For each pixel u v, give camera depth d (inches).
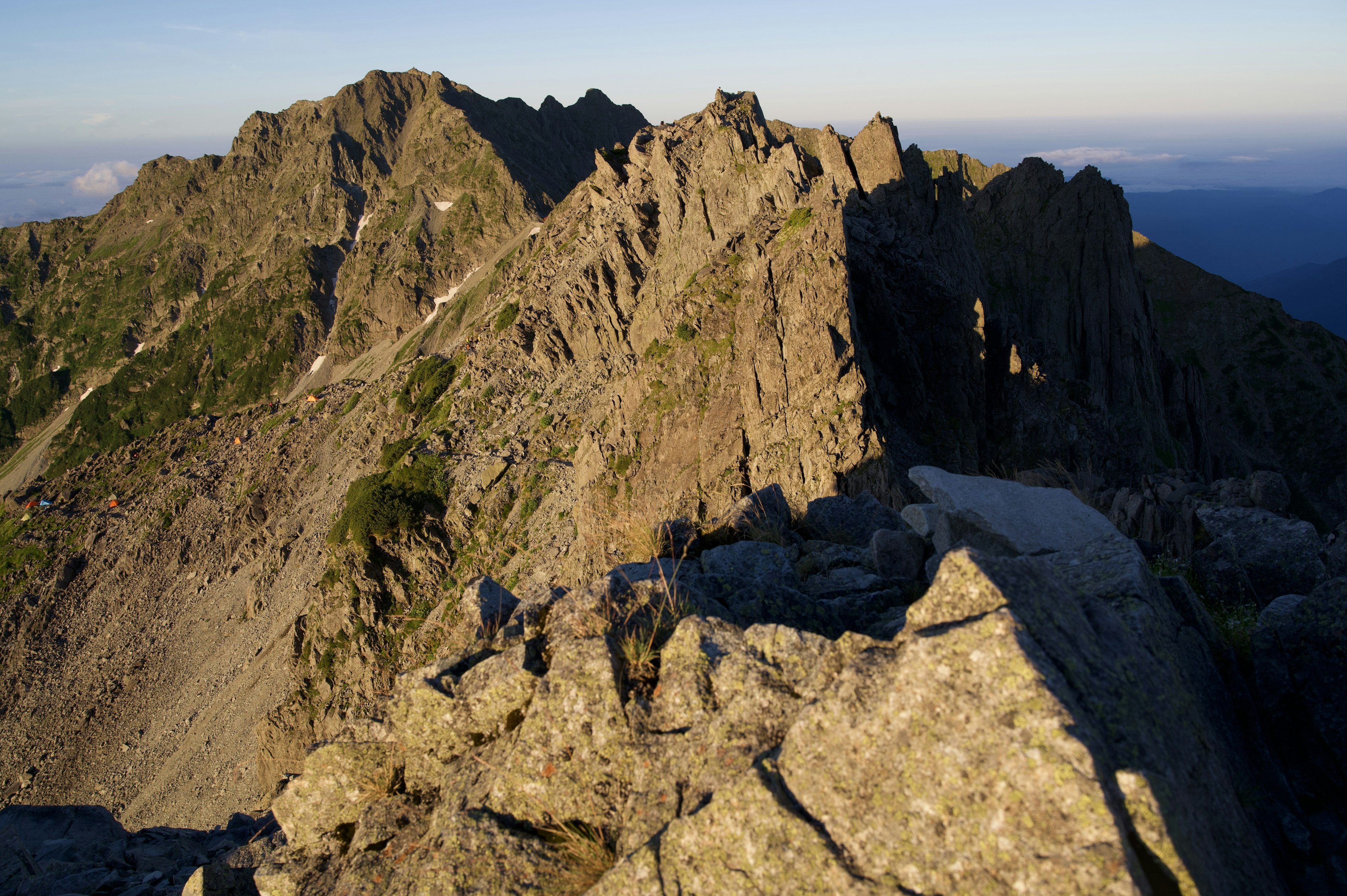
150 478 6141.7
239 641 3951.8
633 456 1925.4
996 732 162.7
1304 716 241.3
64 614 4736.7
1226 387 3794.3
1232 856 182.2
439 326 7568.9
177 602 4598.9
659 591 288.2
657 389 1936.5
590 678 244.7
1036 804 152.6
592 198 4010.8
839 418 1482.5
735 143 2938.0
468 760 268.5
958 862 156.6
